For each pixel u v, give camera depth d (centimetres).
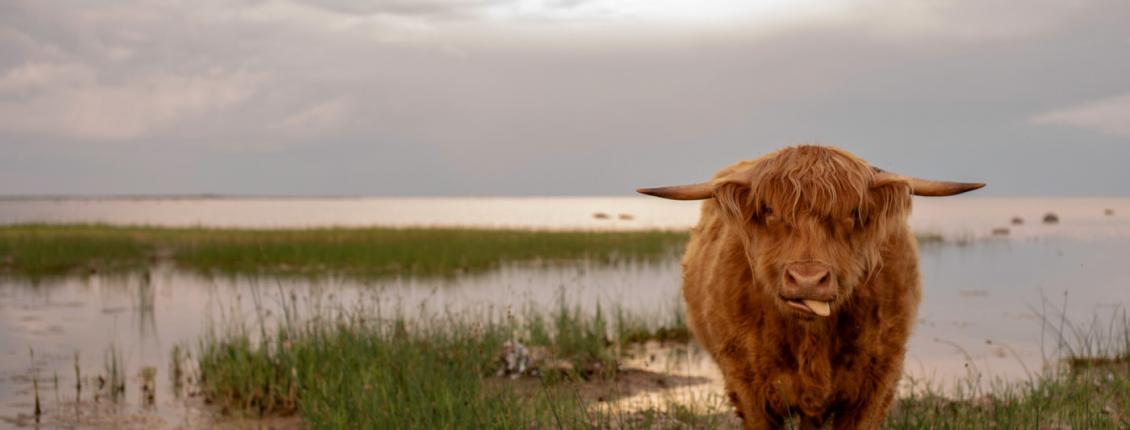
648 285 1823
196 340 1160
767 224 429
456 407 692
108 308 1498
